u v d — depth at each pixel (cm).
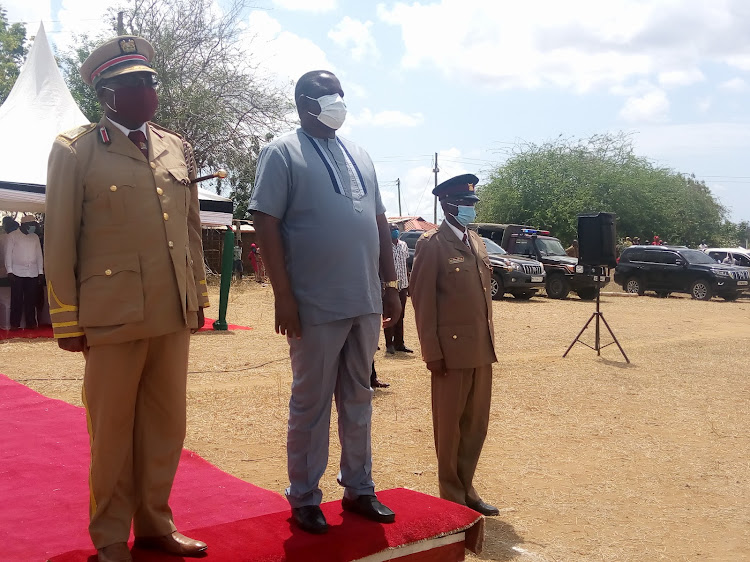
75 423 584
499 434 643
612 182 3719
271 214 305
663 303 1978
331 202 312
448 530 330
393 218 3125
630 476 536
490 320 441
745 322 1581
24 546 340
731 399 796
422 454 575
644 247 2291
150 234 280
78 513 388
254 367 929
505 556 392
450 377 431
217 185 2425
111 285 272
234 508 409
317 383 313
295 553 290
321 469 321
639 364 1000
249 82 2377
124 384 278
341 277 311
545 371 936
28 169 1125
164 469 296
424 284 431
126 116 280
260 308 1666
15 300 1162
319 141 324
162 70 2253
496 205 3753
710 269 2114
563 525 441
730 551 407
